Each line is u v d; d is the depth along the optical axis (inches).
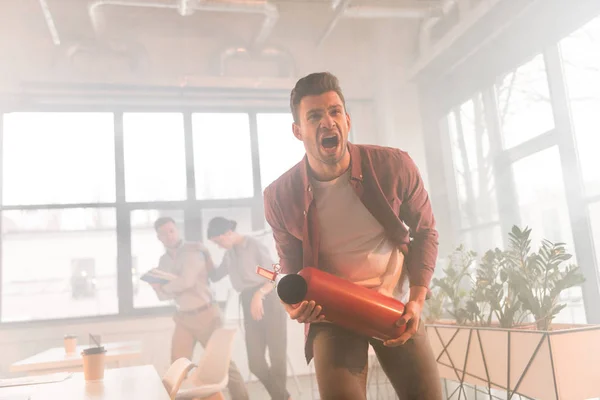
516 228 102.9
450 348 107.8
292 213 65.6
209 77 202.7
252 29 211.8
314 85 63.4
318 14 212.7
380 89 210.1
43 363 98.9
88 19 198.5
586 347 85.0
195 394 93.4
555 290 98.0
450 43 183.6
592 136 142.4
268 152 212.1
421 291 60.4
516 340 90.7
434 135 201.5
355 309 56.3
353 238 63.4
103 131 202.4
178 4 178.5
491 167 177.0
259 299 139.4
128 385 61.1
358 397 55.1
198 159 207.0
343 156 62.8
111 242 195.5
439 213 193.9
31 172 195.3
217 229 148.3
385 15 187.9
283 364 135.6
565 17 150.0
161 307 190.1
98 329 182.7
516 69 168.4
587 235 142.8
